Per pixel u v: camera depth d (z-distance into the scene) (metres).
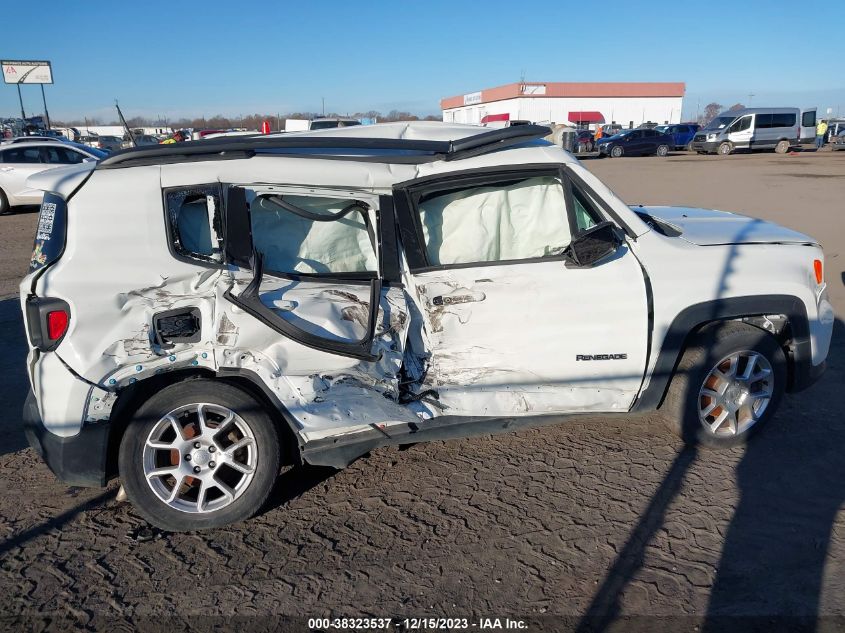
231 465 3.33
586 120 65.38
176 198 3.24
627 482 3.76
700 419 3.97
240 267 3.29
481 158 3.64
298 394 3.30
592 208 3.78
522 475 3.87
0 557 3.22
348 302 3.41
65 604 2.90
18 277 9.12
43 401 3.14
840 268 8.48
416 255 3.55
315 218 3.46
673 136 39.72
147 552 3.25
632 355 3.72
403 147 3.56
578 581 2.98
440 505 3.59
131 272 3.14
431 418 3.56
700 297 3.76
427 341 3.55
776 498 3.56
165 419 3.24
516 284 3.56
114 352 3.12
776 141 34.31
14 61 46.03
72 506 3.66
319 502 3.66
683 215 4.91
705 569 3.03
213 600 2.92
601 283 3.64
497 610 2.82
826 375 5.17
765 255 3.94
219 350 3.21
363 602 2.89
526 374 3.63
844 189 16.91
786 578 2.96
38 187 3.13
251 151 3.38
